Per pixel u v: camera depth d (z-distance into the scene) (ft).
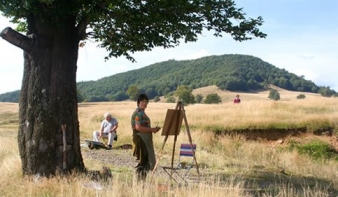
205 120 79.10
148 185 25.63
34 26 29.60
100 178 29.22
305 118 77.77
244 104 104.12
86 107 214.48
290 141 72.54
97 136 55.88
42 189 25.91
